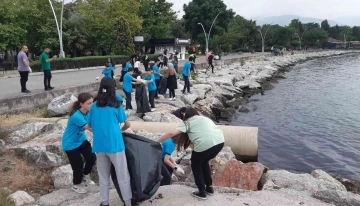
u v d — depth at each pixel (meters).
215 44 68.75
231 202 5.46
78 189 5.98
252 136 10.40
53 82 19.47
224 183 7.21
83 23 41.12
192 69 27.91
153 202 5.36
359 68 56.28
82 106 5.70
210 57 31.09
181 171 7.70
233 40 72.56
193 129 5.30
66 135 5.79
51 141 8.32
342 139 14.52
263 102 23.55
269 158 11.98
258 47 94.19
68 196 5.85
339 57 95.75
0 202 5.37
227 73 31.81
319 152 12.72
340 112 20.20
